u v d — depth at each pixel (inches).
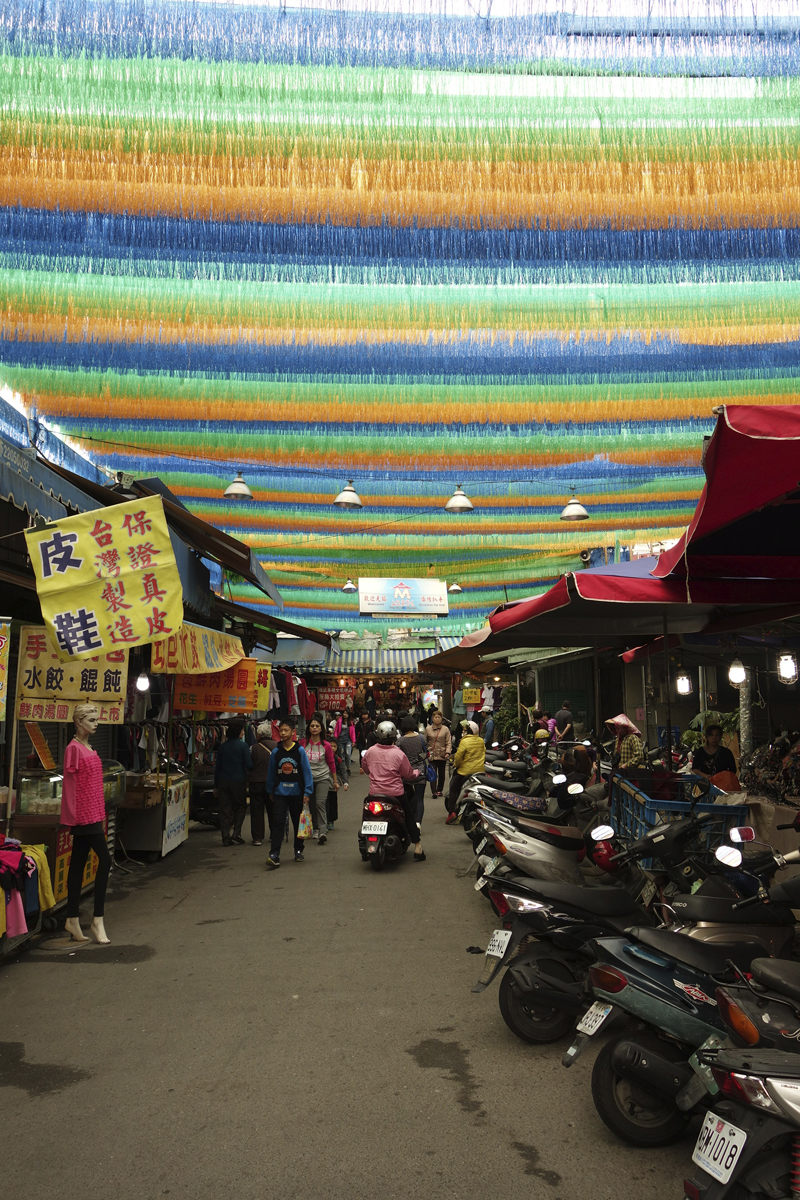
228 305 278.1
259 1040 190.5
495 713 1055.0
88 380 322.3
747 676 589.0
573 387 334.6
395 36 206.1
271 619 580.4
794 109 220.4
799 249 253.3
